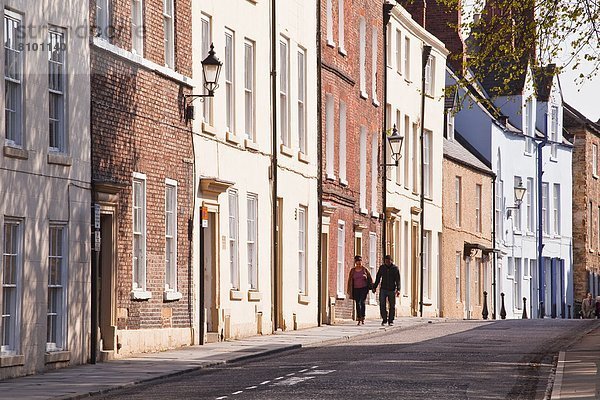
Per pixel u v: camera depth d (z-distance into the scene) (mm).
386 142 73188
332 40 63125
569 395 26453
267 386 28625
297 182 57156
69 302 35875
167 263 42938
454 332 52062
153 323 41188
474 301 90938
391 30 74938
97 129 37625
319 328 57062
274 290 53406
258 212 51500
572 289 110562
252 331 50250
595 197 116250
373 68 71438
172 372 33375
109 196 38188
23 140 33438
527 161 102062
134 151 40062
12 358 32438
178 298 43188
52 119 35469
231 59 49250
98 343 37688
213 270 46531
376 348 41594
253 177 51062
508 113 101062
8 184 32531
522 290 100562
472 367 33719
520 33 36938
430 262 81625
